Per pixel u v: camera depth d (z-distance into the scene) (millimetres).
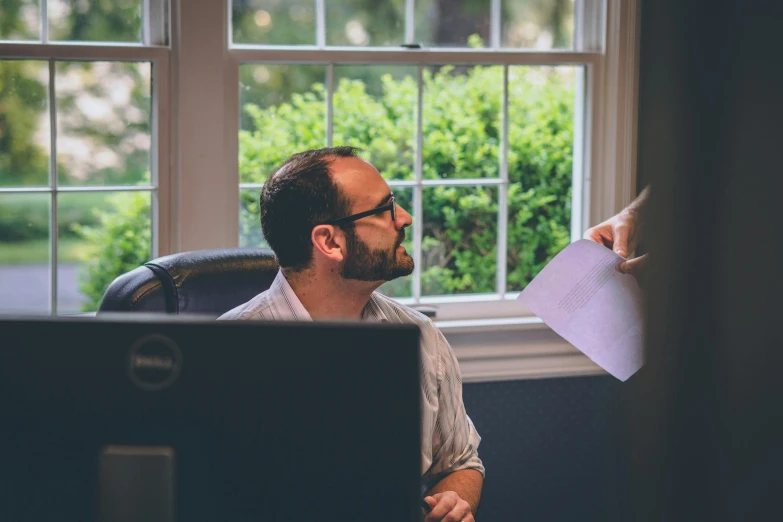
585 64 2643
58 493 689
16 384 685
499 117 2596
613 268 1680
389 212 1494
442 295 2598
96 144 2260
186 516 683
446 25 2537
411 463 680
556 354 2531
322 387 680
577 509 2609
